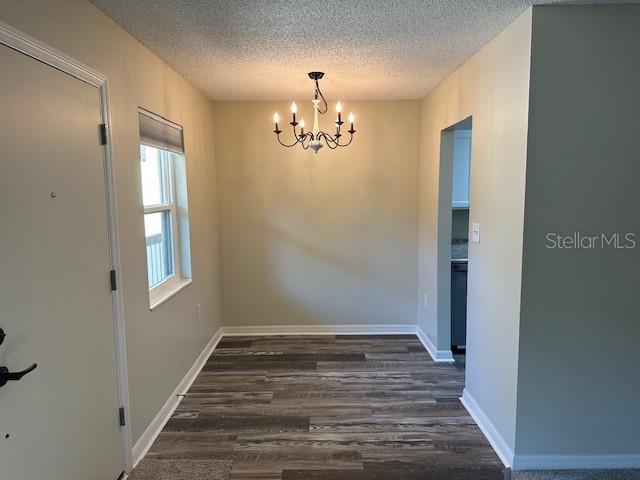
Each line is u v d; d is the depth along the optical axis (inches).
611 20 79.4
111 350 82.1
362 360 148.7
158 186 122.4
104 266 79.7
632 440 87.7
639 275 84.8
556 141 81.9
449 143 140.0
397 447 97.5
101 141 79.0
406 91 150.6
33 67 59.9
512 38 87.4
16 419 56.6
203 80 132.0
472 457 93.8
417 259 172.9
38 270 60.9
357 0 76.5
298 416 111.1
